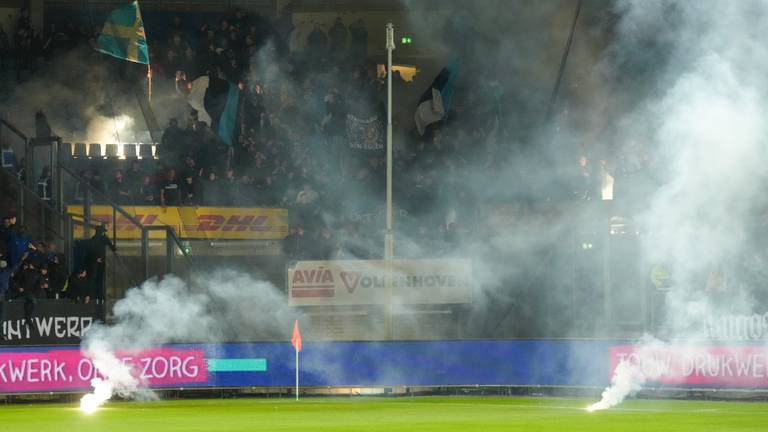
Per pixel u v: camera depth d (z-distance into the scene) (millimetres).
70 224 81438
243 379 74250
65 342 77062
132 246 88875
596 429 46500
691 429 46594
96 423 51500
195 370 73500
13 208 83688
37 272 76812
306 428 47656
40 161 89625
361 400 71312
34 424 51156
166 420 53219
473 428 47188
